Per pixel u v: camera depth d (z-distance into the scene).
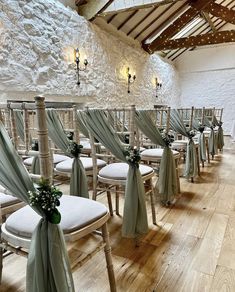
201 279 1.35
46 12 3.33
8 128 1.16
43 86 3.34
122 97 5.25
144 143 2.87
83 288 1.28
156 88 6.77
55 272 0.84
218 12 5.64
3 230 1.05
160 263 1.49
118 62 5.07
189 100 8.27
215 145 4.70
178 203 2.44
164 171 2.30
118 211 2.20
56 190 0.87
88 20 4.18
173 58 7.99
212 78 7.79
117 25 4.96
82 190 1.90
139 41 5.97
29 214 1.08
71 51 3.79
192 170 3.11
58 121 1.83
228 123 7.62
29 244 0.96
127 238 1.77
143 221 1.66
